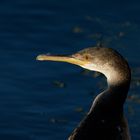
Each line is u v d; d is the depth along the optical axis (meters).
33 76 18.58
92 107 11.70
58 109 17.61
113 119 11.52
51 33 20.27
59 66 18.84
